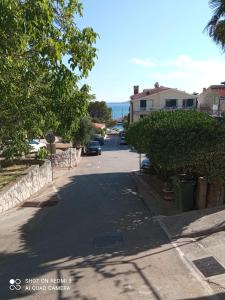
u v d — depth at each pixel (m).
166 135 14.45
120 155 51.66
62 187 24.48
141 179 25.47
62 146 53.78
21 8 8.60
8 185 18.28
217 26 22.31
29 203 18.69
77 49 10.33
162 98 79.12
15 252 11.37
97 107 129.62
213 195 14.47
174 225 12.88
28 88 15.45
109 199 19.31
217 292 8.11
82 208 17.31
